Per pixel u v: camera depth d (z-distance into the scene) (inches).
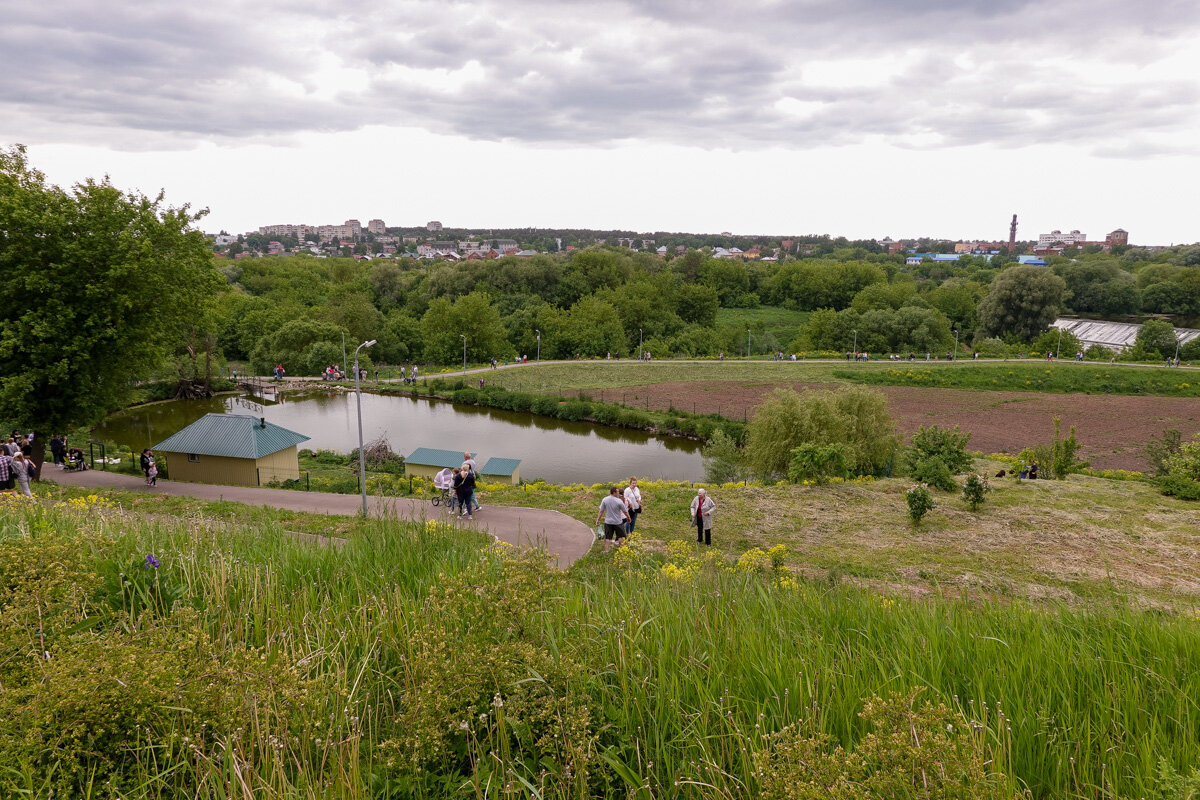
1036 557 623.2
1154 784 115.3
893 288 4313.5
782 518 745.6
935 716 107.0
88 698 114.6
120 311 822.5
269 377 2723.9
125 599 184.2
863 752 105.8
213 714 122.4
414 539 275.0
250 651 138.4
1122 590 531.8
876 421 1181.7
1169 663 165.3
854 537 681.6
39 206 795.4
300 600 191.3
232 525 315.6
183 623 157.2
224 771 107.3
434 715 127.2
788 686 139.3
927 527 721.6
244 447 1052.5
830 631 192.9
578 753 115.1
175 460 1072.2
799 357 3334.2
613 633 164.2
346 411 2229.3
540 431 1995.6
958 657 163.6
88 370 828.0
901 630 183.2
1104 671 158.9
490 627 155.6
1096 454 1690.5
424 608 175.0
